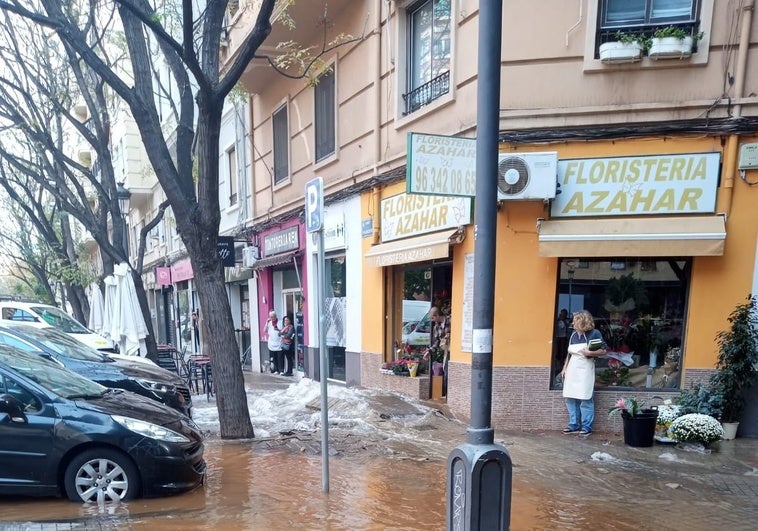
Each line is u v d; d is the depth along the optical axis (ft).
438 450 21.36
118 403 16.72
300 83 42.60
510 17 23.91
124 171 85.05
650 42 22.68
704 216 23.04
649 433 21.66
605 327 25.08
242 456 20.53
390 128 31.81
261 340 53.16
